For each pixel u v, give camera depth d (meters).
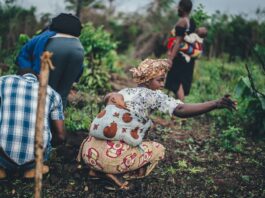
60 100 4.08
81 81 7.74
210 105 3.70
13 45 9.30
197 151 5.39
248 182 4.61
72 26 4.75
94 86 7.69
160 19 15.08
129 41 15.27
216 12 12.89
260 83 7.76
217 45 12.76
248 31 12.30
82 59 4.84
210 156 5.25
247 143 5.73
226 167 4.96
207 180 4.57
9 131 3.83
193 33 6.50
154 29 14.55
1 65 7.61
